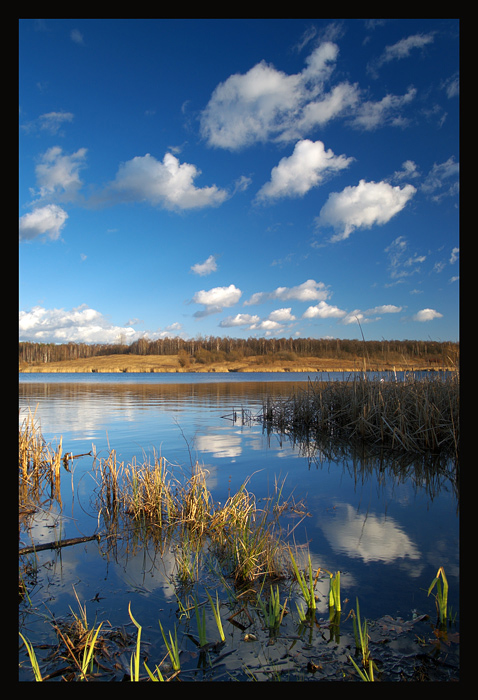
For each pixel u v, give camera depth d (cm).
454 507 634
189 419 1644
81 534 552
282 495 695
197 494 629
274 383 4434
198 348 11388
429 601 375
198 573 443
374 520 577
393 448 1073
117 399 2548
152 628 346
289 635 335
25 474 741
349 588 399
